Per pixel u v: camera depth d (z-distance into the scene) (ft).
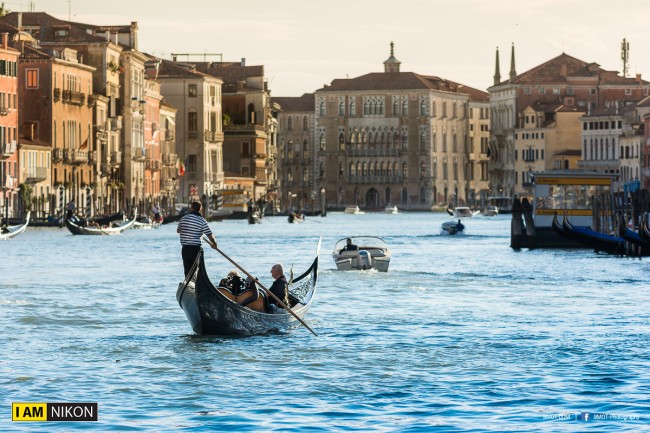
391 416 150.51
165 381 169.68
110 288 296.10
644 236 391.65
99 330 215.72
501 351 193.06
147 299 268.00
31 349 194.49
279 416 150.51
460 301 266.36
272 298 210.79
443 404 156.35
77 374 174.19
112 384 167.73
